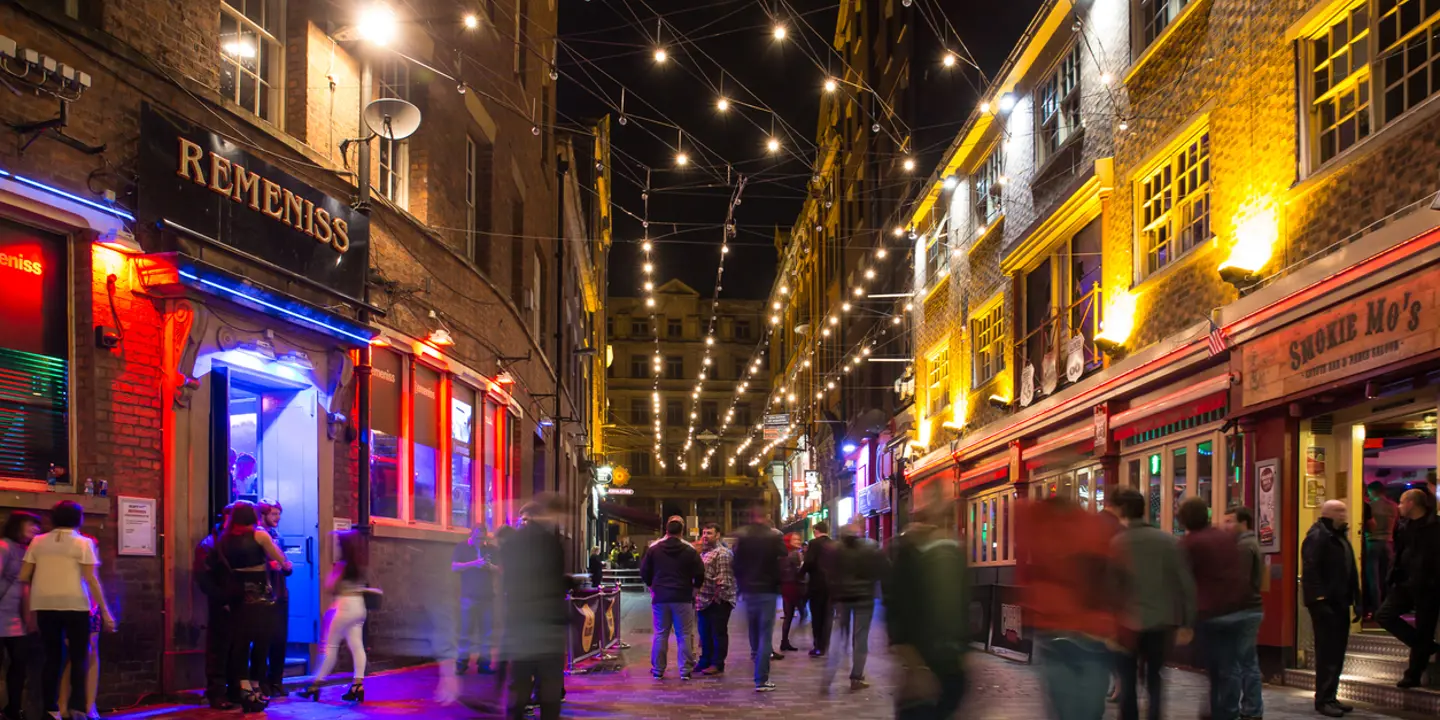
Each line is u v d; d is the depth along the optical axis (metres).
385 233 13.66
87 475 8.88
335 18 12.69
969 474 23.91
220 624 9.32
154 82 9.69
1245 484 12.48
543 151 26.16
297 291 11.48
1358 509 11.40
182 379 9.77
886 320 33.19
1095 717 5.97
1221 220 13.23
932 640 6.04
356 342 12.48
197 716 8.88
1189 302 14.07
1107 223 16.52
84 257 8.97
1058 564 6.06
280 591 9.61
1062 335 18.50
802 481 51.88
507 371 18.89
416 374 14.77
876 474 34.81
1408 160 9.84
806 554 15.91
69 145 8.71
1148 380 14.76
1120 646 6.15
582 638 13.70
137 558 9.33
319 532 11.90
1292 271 11.65
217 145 10.31
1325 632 9.30
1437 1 9.73
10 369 8.37
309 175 12.05
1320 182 11.18
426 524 14.91
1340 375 10.54
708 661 13.20
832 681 12.30
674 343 83.75
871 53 34.97
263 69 11.91
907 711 6.04
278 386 11.74
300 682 11.27
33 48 8.42
